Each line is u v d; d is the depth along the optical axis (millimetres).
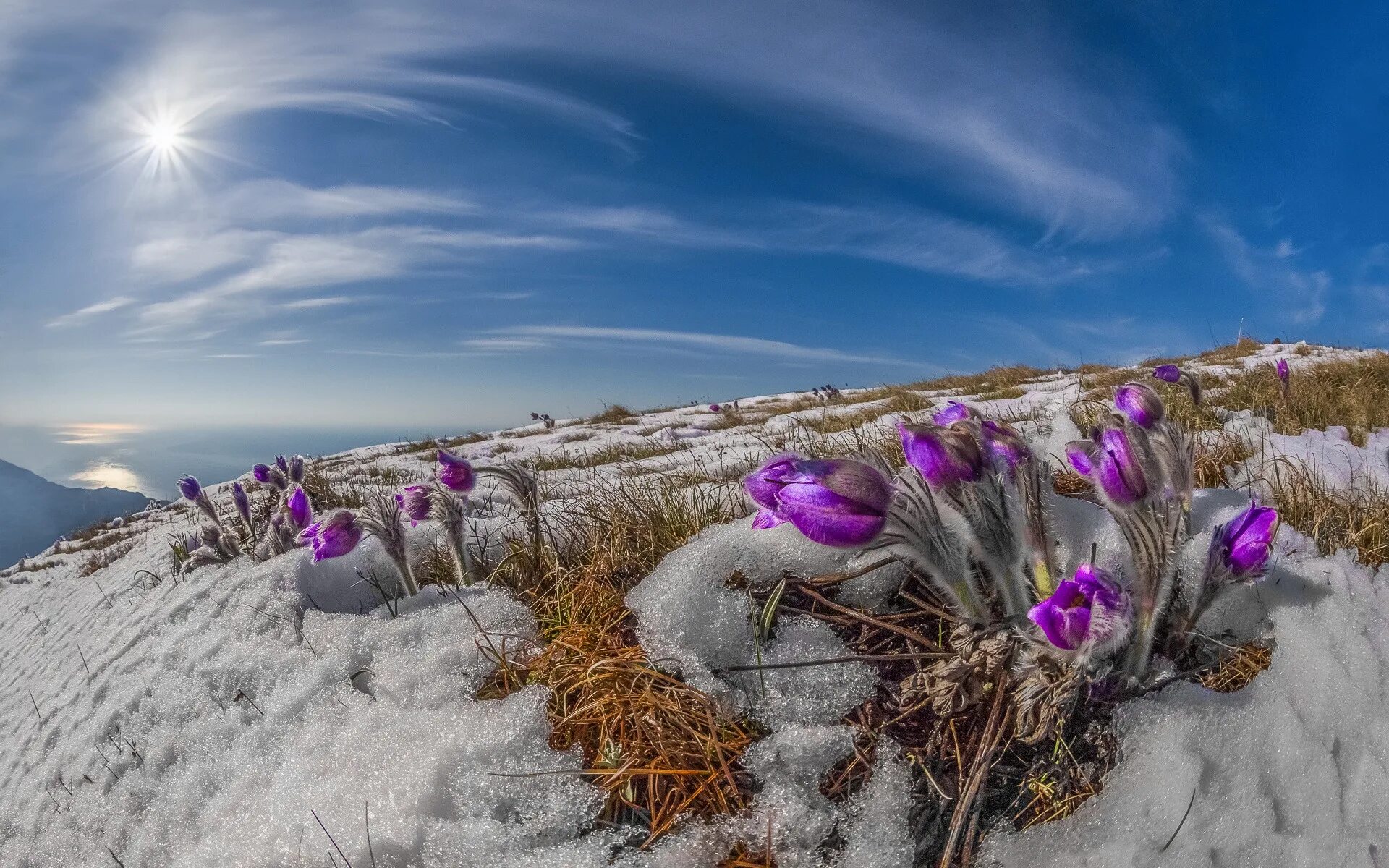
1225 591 380
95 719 597
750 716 384
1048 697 323
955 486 342
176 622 684
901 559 446
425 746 390
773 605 432
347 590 650
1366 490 617
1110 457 337
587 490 907
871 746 361
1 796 591
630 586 512
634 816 353
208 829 426
